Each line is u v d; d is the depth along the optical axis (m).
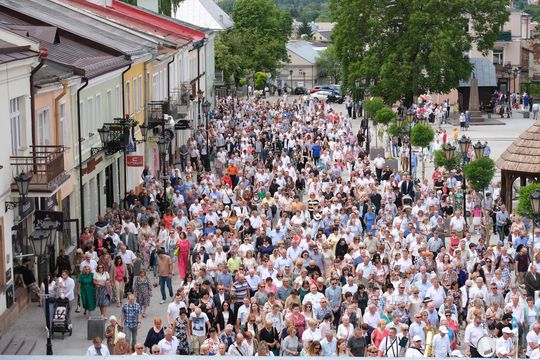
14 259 40.53
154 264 45.34
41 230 33.62
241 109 130.38
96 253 42.03
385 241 42.59
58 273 41.84
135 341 34.47
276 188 59.84
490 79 143.12
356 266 39.88
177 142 90.31
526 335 34.03
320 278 35.84
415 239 42.16
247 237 41.66
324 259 40.53
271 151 81.06
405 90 129.75
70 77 47.41
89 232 45.12
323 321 30.75
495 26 132.25
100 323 36.69
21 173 37.78
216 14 171.50
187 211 58.00
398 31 132.88
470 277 37.25
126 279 41.69
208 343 29.78
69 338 37.12
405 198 57.34
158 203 58.12
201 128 89.12
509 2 132.75
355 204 52.84
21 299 40.41
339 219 47.28
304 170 67.88
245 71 191.25
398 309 33.22
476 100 127.06
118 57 60.03
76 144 50.84
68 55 52.78
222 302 34.19
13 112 40.00
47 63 47.75
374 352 27.95
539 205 42.00
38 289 41.25
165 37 88.00
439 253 40.12
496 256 41.69
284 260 38.41
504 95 142.25
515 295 34.25
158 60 75.75
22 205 38.41
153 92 77.19
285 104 143.38
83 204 51.22
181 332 31.30
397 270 35.44
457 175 62.84
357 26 132.50
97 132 56.22
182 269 44.22
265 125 102.00
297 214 46.78
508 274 38.62
